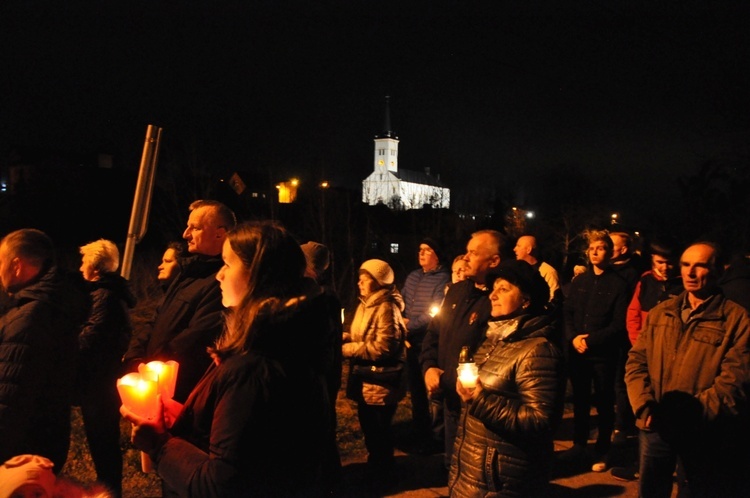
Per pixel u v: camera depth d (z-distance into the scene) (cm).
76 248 2481
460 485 277
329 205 2047
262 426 181
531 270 288
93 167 3241
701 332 301
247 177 2514
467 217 2955
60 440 304
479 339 384
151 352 296
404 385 443
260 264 197
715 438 289
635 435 569
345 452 519
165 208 1866
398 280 2205
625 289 506
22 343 284
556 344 276
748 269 352
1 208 3047
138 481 440
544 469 270
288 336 191
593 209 3212
